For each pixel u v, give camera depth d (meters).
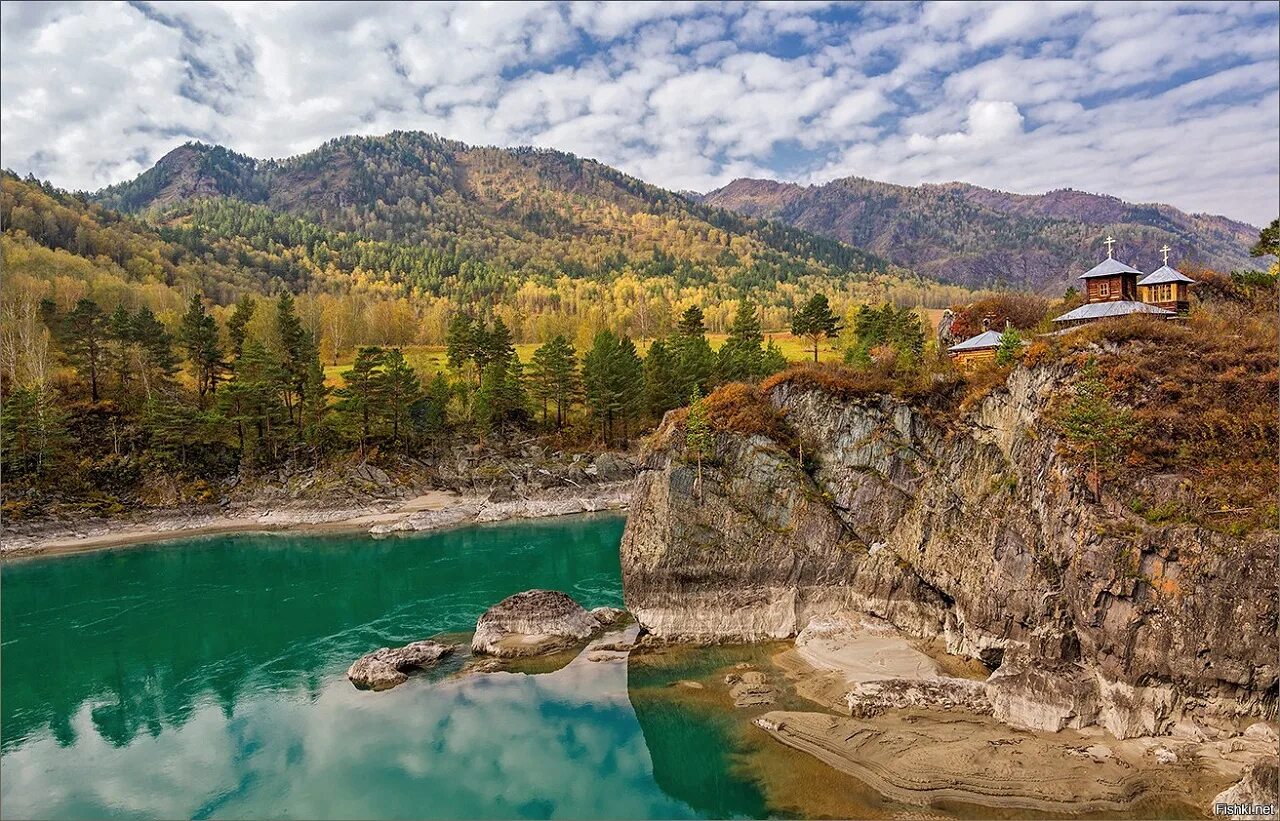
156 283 191.50
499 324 139.88
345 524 103.50
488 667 52.16
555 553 88.31
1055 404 46.31
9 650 58.53
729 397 64.25
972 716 40.47
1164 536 37.84
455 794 37.19
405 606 68.19
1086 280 65.81
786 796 35.38
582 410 140.12
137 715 46.94
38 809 36.78
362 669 51.31
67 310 134.75
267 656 56.31
